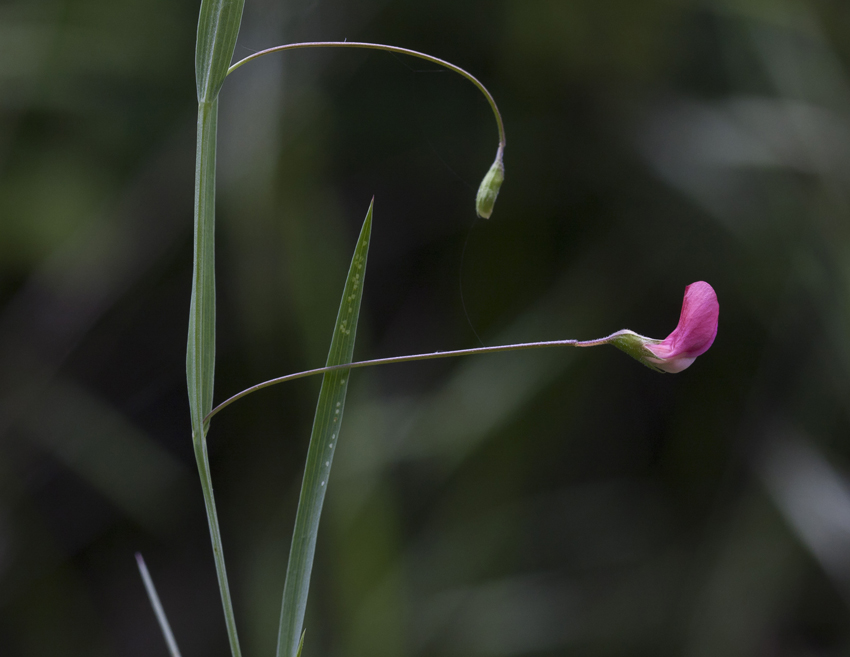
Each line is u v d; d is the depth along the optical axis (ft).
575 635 2.67
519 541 2.75
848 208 2.41
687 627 2.62
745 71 2.69
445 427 2.50
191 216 2.71
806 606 2.74
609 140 2.75
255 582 2.58
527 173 2.81
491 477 2.68
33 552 2.79
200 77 1.65
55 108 2.62
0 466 2.60
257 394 2.60
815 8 2.61
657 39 2.75
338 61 2.55
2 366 2.56
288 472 2.62
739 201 2.52
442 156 2.84
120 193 2.68
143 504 2.74
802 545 2.47
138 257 2.64
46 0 2.66
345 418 2.47
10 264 2.62
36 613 2.79
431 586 2.57
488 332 2.83
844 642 2.68
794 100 2.48
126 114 2.72
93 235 2.57
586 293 2.76
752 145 2.49
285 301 2.42
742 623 2.48
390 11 2.68
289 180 2.38
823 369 2.53
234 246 2.39
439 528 2.66
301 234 2.38
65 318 2.58
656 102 2.73
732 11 2.56
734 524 2.60
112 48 2.66
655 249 2.80
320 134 2.58
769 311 2.70
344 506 2.34
